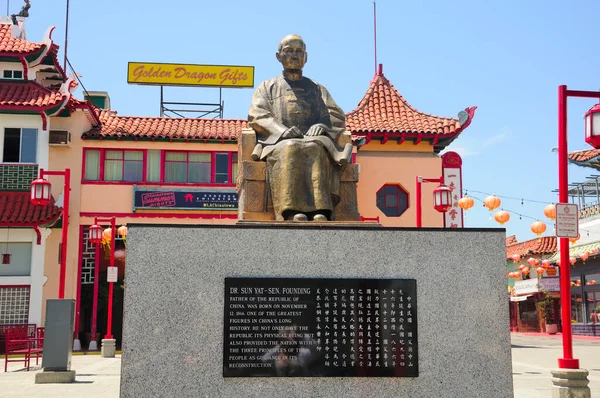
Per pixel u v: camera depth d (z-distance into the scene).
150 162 25.73
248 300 7.59
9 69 25.20
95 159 25.41
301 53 10.23
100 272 25.30
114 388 12.26
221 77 29.45
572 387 9.12
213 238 7.70
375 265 7.84
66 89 24.06
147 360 7.41
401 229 7.92
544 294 41.88
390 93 27.92
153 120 27.12
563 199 9.84
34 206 23.72
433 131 25.42
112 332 25.16
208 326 7.53
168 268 7.59
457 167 25.95
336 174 9.41
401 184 25.61
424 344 7.73
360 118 26.25
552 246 43.59
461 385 7.69
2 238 23.78
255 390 7.46
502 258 7.97
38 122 24.55
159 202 25.28
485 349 7.79
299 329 7.60
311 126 9.86
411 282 7.82
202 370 7.45
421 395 7.64
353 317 7.68
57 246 24.19
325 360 7.57
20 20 26.12
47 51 24.97
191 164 26.00
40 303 23.53
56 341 13.40
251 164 9.36
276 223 8.28
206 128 26.73
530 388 12.26
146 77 29.08
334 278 7.76
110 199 25.16
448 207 18.19
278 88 10.21
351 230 7.88
